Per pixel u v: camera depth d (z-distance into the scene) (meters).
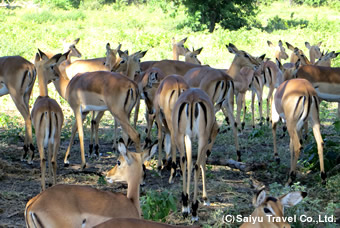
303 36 32.53
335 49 29.12
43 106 9.32
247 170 11.16
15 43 26.03
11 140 13.30
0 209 8.50
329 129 14.88
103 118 16.59
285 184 10.24
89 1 52.44
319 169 10.89
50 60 10.72
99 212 5.91
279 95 11.10
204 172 9.08
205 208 8.93
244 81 15.25
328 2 58.66
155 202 7.89
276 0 63.84
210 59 25.75
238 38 31.36
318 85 13.39
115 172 6.54
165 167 11.38
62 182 10.23
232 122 12.02
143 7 53.91
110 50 15.43
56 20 42.31
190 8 40.59
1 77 11.96
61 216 5.70
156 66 14.47
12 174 10.67
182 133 8.69
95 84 11.04
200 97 8.65
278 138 14.33
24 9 49.00
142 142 13.75
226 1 41.47
